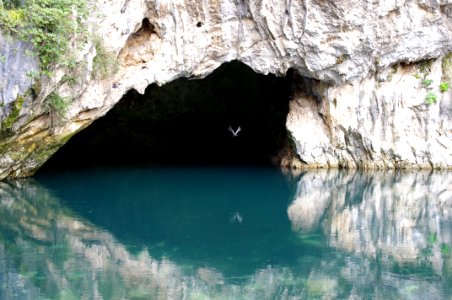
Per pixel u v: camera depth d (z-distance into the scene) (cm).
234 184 1366
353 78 1441
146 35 1297
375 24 1346
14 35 975
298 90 1563
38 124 1150
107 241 859
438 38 1405
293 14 1311
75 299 621
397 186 1323
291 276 720
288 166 1608
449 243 870
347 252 820
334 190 1297
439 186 1317
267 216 1045
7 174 1216
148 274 715
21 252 782
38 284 661
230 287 679
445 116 1473
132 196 1212
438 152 1479
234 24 1319
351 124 1480
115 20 1170
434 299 647
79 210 1065
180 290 663
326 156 1545
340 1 1292
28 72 1000
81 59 1107
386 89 1469
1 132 1062
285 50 1352
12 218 971
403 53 1416
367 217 1042
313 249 834
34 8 964
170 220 1005
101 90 1214
